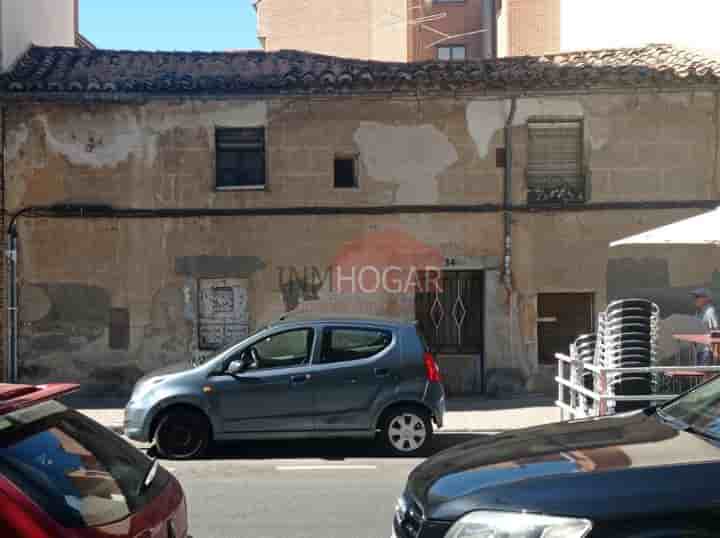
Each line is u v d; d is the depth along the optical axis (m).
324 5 40.19
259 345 10.84
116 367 15.51
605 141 15.45
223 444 11.66
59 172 15.44
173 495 4.14
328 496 8.62
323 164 15.54
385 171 15.55
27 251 15.45
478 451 4.77
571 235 15.50
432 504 4.16
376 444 11.66
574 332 15.70
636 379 10.73
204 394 10.52
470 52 40.47
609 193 15.45
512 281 15.49
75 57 17.12
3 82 15.19
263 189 15.53
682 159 15.44
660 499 3.71
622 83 15.27
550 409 14.10
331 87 15.34
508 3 35.19
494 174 15.55
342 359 10.80
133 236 15.52
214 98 15.43
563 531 3.70
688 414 4.99
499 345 15.48
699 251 15.34
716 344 12.20
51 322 15.46
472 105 15.53
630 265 15.43
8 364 15.29
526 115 15.45
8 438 3.56
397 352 10.83
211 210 15.51
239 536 7.15
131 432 10.59
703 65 15.29
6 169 15.37
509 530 3.79
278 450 11.30
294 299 15.59
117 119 15.48
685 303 15.34
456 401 15.04
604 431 4.82
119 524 3.49
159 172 15.50
